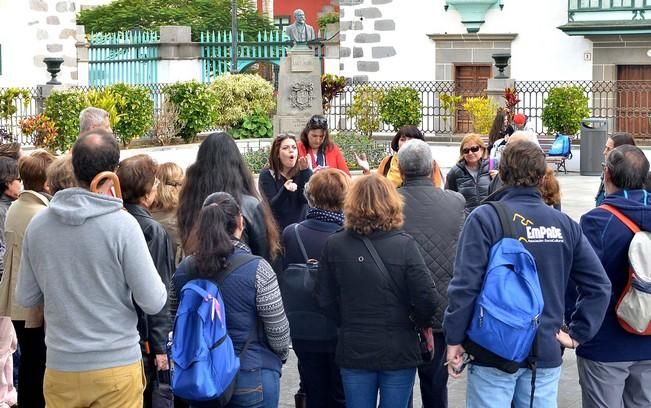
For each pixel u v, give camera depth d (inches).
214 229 220.1
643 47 999.0
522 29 1051.3
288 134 358.0
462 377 341.4
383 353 239.8
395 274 239.6
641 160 242.7
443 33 1083.3
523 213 221.6
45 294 216.8
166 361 241.4
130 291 217.3
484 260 217.9
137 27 1776.6
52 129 751.7
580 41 1028.5
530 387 222.7
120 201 217.8
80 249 213.8
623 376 243.4
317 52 1179.3
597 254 240.1
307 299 260.1
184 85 903.7
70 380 214.5
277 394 227.5
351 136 805.2
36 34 1051.9
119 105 820.0
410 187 271.9
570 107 939.3
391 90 996.6
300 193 346.0
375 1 1115.3
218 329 214.5
